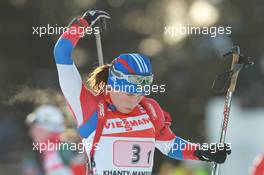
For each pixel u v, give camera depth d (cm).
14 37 4512
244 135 2717
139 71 1115
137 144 1138
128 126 1134
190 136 4350
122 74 1116
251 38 4522
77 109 1139
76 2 4450
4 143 3447
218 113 2881
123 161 1131
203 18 4259
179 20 4338
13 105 2158
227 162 2711
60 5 4397
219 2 4475
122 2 4581
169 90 4325
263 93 4150
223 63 4412
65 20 4362
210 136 2920
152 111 1160
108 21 1210
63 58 1140
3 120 3462
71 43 1148
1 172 3111
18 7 4506
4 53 4497
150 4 4572
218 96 3638
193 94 4397
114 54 4369
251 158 2702
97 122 1130
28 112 2141
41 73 4428
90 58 4203
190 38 4300
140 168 1140
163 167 3011
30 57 4472
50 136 1733
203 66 4416
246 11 4550
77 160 1677
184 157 1197
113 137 1130
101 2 4547
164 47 4403
